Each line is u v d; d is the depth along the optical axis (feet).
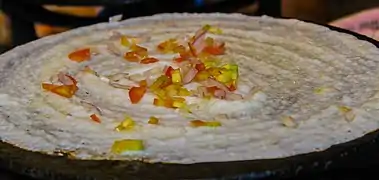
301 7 4.07
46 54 1.94
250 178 1.22
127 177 1.24
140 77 1.75
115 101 1.62
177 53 1.90
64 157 1.34
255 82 1.70
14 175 1.32
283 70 1.79
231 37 2.06
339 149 1.31
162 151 1.35
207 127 1.44
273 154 1.30
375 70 1.73
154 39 2.06
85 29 2.16
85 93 1.68
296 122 1.46
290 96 1.61
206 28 2.09
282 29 2.10
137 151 1.35
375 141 1.34
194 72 1.68
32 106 1.62
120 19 2.28
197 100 1.58
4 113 1.58
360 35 1.99
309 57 1.86
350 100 1.56
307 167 1.24
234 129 1.44
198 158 1.30
